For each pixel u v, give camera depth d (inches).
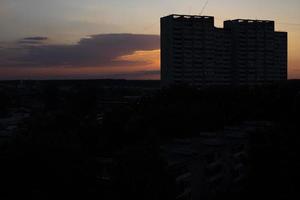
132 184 1462.8
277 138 1581.0
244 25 5290.4
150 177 1470.2
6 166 1467.8
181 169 1678.2
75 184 1557.6
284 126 1669.5
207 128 2992.1
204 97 3533.5
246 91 3580.2
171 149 1929.1
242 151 2087.8
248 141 1876.2
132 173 1477.6
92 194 1568.7
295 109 2416.3
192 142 2144.4
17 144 1587.1
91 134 2581.2
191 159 1765.5
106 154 2380.7
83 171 1596.9
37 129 2425.0
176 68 4945.9
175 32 4923.7
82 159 1646.2
